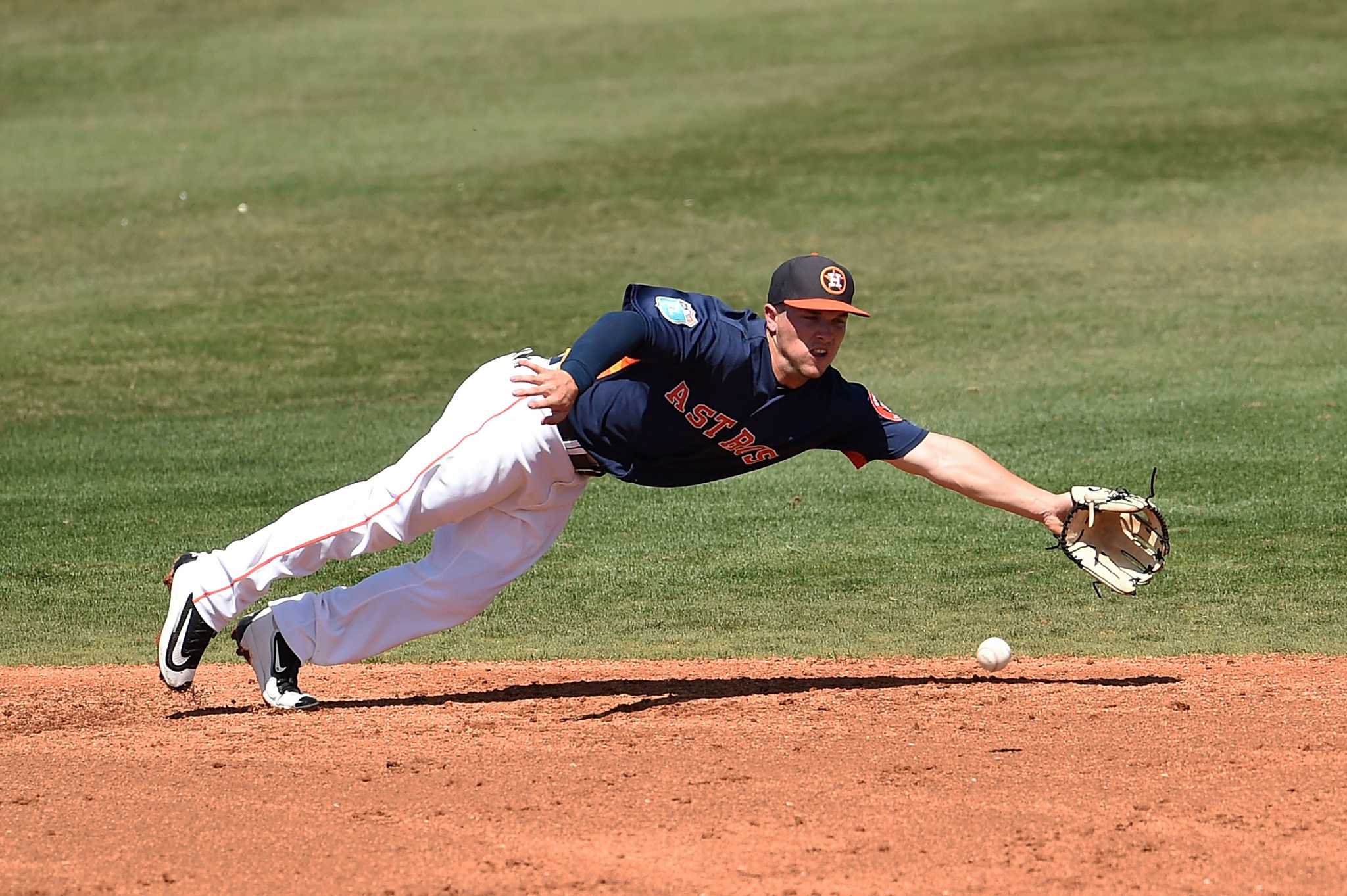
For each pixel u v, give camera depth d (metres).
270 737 20.33
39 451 44.00
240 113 100.00
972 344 54.66
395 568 21.84
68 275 66.75
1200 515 35.59
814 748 19.22
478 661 26.98
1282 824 16.09
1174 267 64.19
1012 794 17.17
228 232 73.62
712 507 38.25
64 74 110.50
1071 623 28.92
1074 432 43.09
